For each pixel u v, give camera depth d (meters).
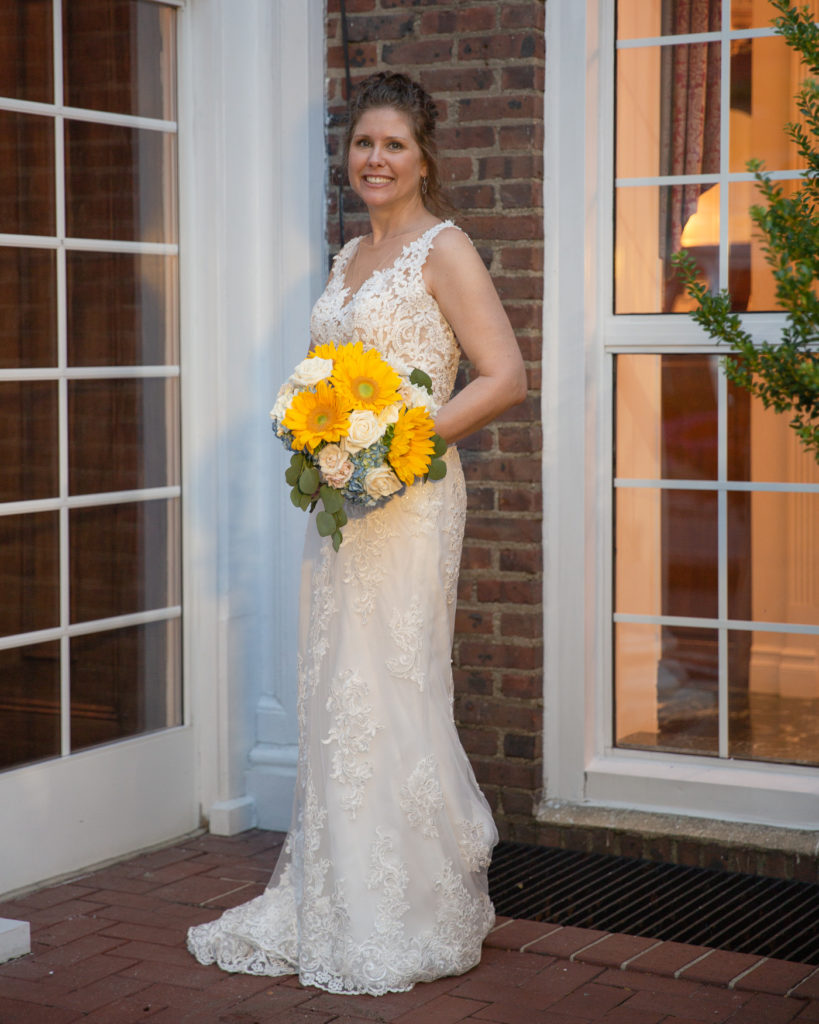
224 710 4.26
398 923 3.06
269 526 4.32
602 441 4.09
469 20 4.02
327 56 4.18
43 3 3.68
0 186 3.57
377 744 3.10
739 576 3.97
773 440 3.90
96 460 3.89
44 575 3.74
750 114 3.90
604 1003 2.96
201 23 4.12
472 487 4.11
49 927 3.42
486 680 4.13
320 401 2.91
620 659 4.13
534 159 3.98
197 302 4.18
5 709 3.63
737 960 3.17
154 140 4.06
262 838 4.21
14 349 3.63
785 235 2.50
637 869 3.87
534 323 4.01
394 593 3.11
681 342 3.96
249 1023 2.85
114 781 3.95
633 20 4.00
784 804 3.85
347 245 3.36
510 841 4.13
